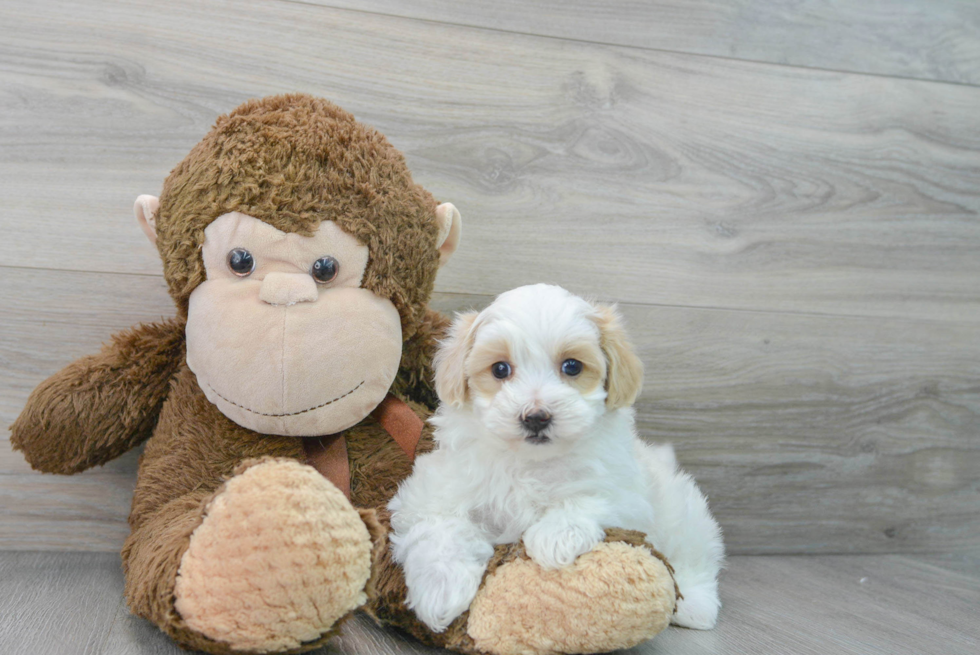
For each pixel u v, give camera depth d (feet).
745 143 6.36
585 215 6.07
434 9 5.76
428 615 3.60
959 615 4.98
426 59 5.76
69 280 5.31
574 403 3.76
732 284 6.35
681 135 6.23
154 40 5.37
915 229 6.70
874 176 6.61
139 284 5.42
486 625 3.57
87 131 5.30
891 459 6.68
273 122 4.31
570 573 3.50
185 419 4.56
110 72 5.31
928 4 6.68
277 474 3.18
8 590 4.44
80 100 5.28
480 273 5.91
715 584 4.82
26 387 5.27
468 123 5.85
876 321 6.63
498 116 5.90
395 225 4.33
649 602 3.47
